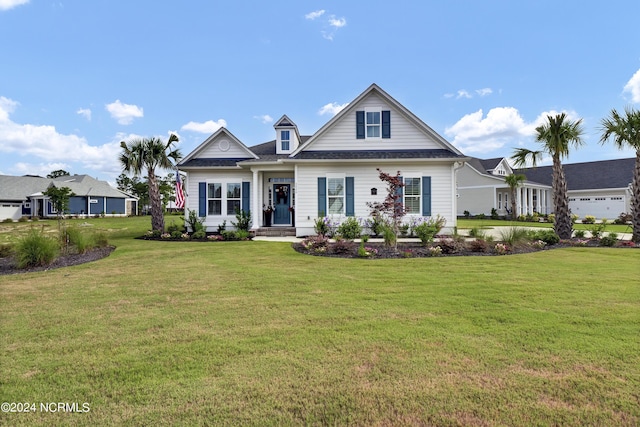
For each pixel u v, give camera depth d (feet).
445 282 20.29
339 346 11.20
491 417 7.54
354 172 47.50
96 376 9.41
